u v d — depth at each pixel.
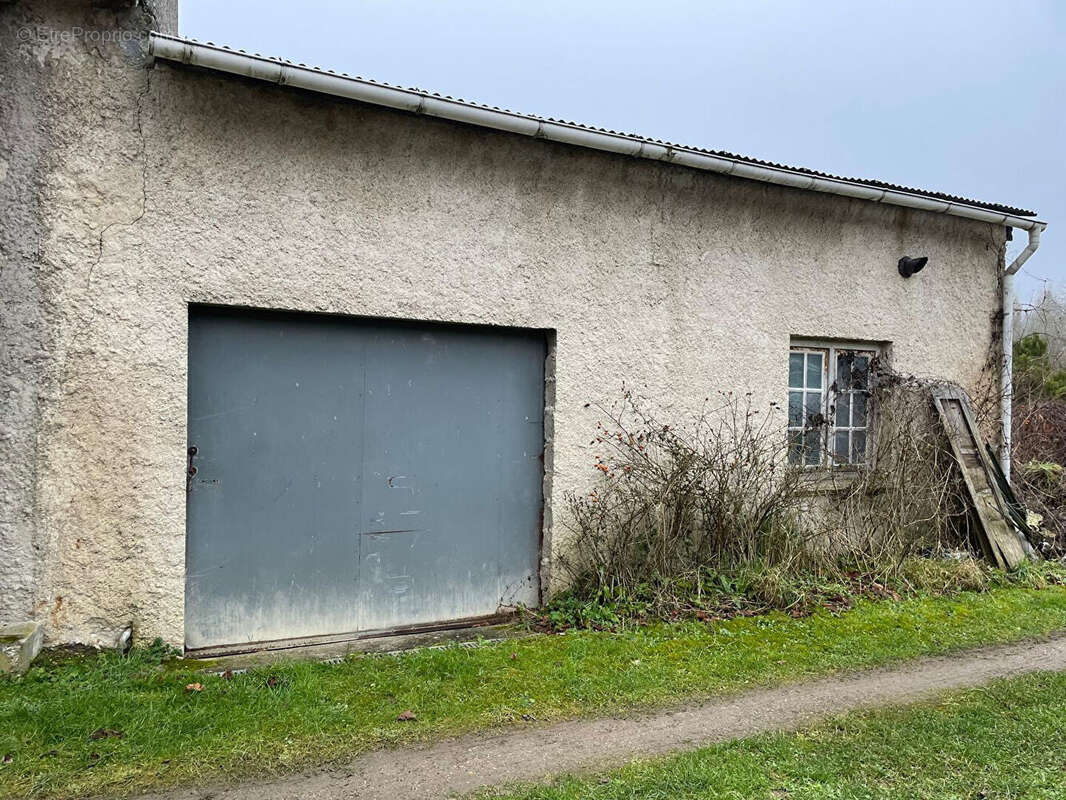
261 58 4.08
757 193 6.32
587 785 3.09
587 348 5.55
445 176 4.98
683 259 5.98
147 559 4.19
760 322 6.38
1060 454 9.23
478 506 5.33
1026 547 7.06
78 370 4.02
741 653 4.67
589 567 5.51
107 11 4.05
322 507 4.82
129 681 3.84
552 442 5.46
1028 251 7.76
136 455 4.14
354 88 4.32
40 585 3.97
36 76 3.92
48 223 3.95
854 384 7.28
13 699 3.54
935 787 3.11
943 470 7.09
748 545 5.92
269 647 4.59
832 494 6.73
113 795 2.93
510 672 4.27
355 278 4.70
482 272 5.12
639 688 4.13
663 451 5.85
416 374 5.11
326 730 3.50
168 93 4.18
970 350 7.80
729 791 3.04
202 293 4.29
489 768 3.24
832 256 6.82
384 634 4.95
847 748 3.46
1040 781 3.17
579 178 5.48
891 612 5.52
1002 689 4.20
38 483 3.95
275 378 4.67
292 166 4.51
